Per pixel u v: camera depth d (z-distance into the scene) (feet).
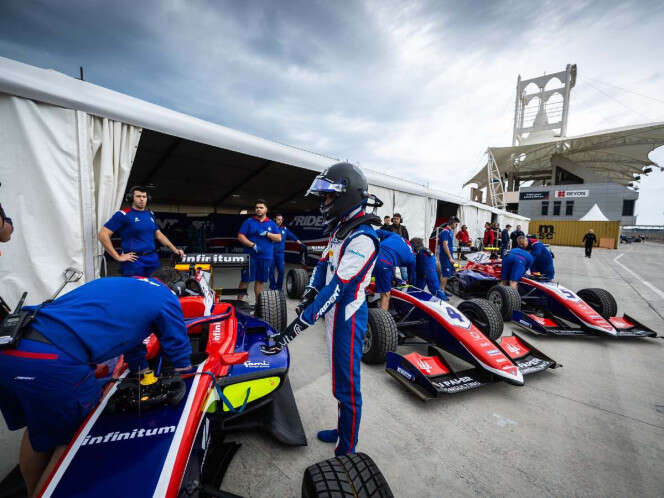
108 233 10.28
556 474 6.13
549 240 112.47
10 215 9.50
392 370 9.32
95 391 4.24
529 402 8.74
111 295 4.03
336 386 5.63
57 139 10.00
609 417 8.09
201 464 4.81
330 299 4.98
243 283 15.70
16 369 3.49
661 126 130.41
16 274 9.66
